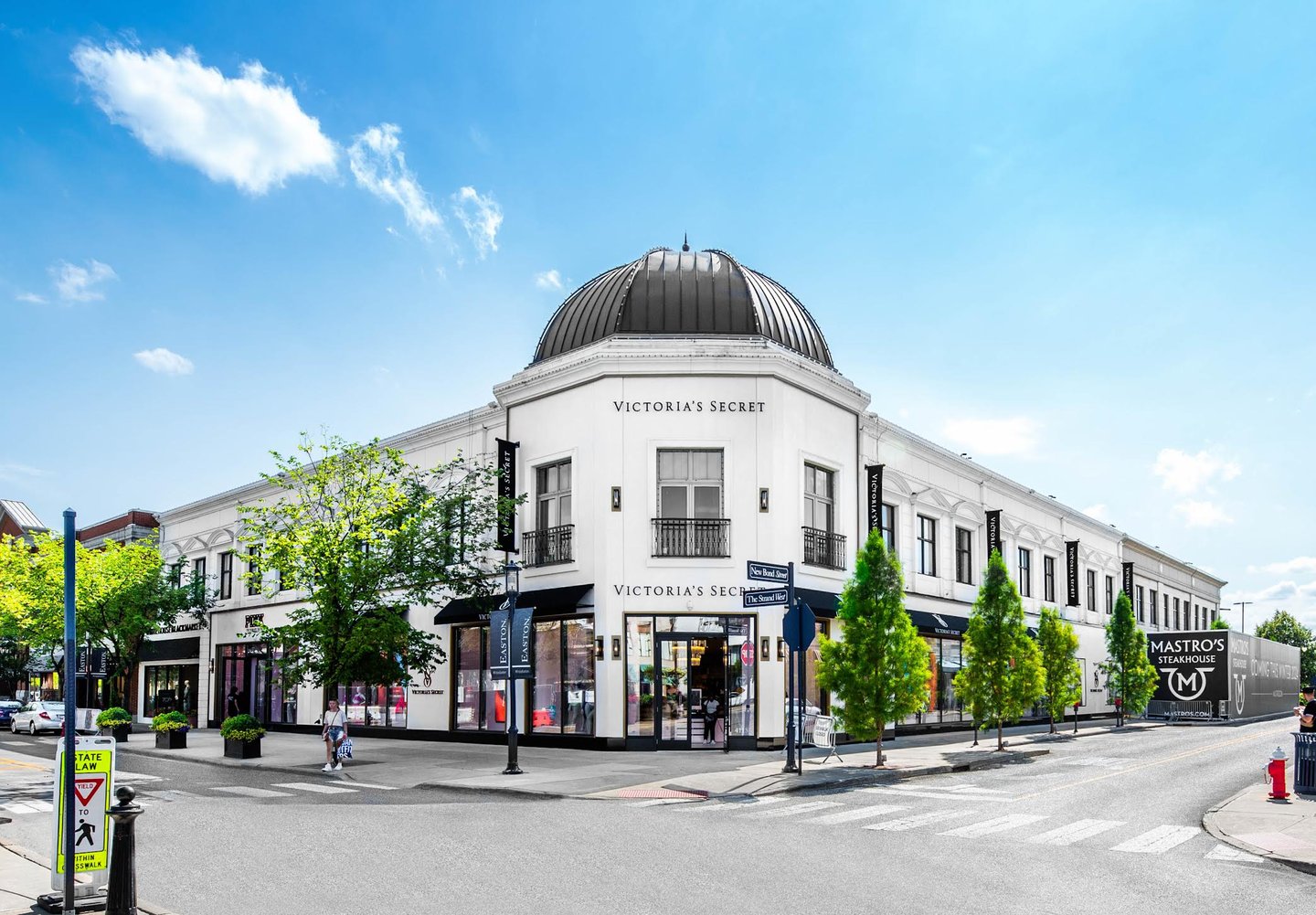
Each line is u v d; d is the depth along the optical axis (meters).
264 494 41.00
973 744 27.92
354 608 25.20
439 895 9.46
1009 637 27.50
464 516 27.69
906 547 32.75
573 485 26.95
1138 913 9.02
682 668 25.33
